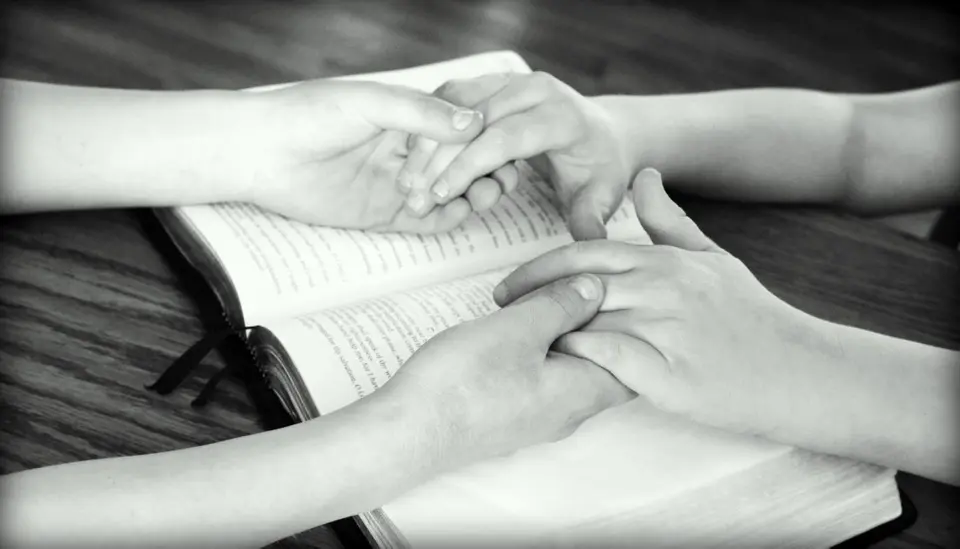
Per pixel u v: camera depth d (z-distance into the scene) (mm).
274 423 900
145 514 800
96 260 966
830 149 1125
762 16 1499
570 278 914
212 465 817
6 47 1127
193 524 804
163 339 931
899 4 1671
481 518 843
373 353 892
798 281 1029
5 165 960
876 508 901
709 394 894
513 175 996
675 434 904
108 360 915
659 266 918
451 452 848
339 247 967
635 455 887
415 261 974
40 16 1168
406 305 924
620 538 848
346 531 857
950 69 1514
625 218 1031
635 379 889
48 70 1111
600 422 905
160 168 971
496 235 1001
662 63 1301
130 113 979
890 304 1022
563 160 1009
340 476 823
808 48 1461
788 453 908
